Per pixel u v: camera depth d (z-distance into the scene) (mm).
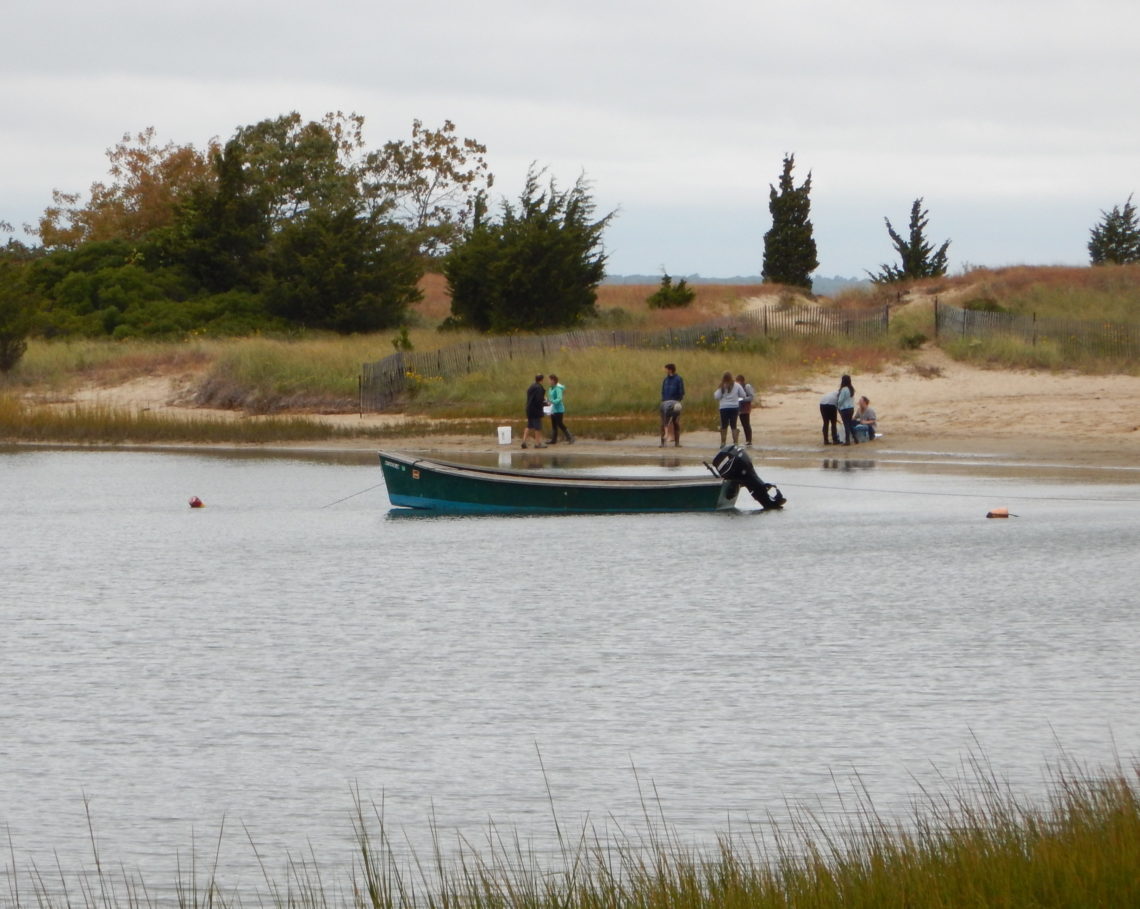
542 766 34125
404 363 153000
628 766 34000
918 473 100312
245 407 155375
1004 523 75375
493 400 145125
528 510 84250
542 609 53406
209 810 31484
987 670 42469
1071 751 34156
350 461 115812
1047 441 116938
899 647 45719
